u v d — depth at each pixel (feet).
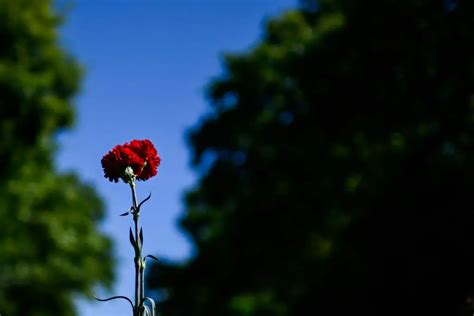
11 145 70.13
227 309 72.02
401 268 48.19
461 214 46.93
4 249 64.18
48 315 69.51
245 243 76.54
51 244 69.05
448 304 45.83
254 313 69.10
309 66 67.72
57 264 68.64
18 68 70.95
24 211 67.15
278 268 74.28
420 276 47.03
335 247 57.21
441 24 58.03
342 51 64.64
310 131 70.85
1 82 68.69
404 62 60.95
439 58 58.70
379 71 62.75
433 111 59.93
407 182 50.93
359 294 51.37
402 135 59.36
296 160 72.59
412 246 48.08
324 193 69.67
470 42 57.31
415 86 60.54
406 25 59.72
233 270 79.36
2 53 73.72
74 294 71.46
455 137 57.88
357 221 53.47
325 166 68.33
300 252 72.43
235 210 77.77
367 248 51.01
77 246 71.10
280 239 73.72
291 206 72.38
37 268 66.33
